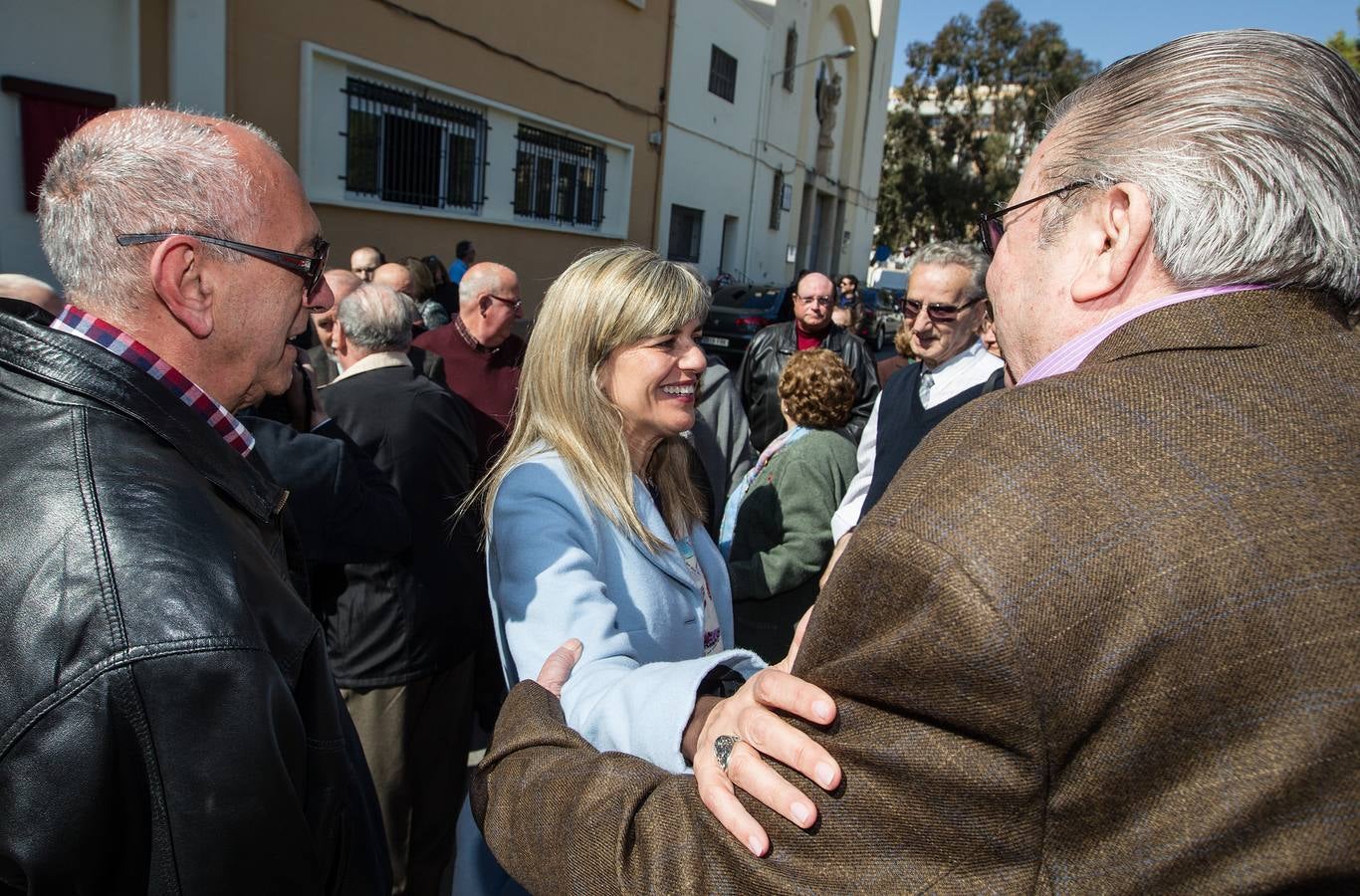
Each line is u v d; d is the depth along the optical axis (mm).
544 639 1233
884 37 24031
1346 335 665
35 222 5078
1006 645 550
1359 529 558
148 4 5516
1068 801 581
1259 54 707
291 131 6727
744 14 14992
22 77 4891
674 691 978
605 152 11578
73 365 917
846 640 652
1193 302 682
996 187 28734
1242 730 545
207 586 857
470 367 3631
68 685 792
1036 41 29125
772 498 2434
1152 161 701
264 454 1729
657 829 735
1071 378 665
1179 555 556
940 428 693
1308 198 655
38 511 846
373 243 7801
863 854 619
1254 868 538
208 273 1020
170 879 817
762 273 18297
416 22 7816
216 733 824
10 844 781
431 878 2379
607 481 1412
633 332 1437
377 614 2107
